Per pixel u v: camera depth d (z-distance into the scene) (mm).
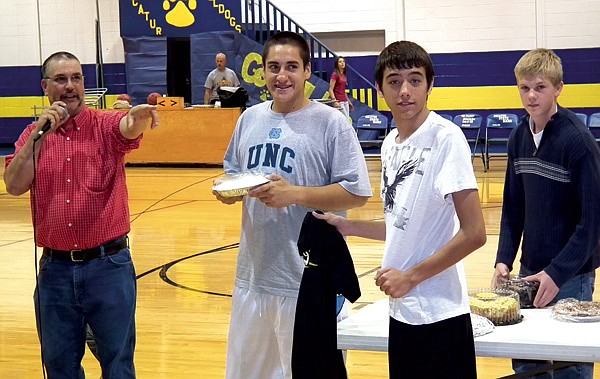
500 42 14352
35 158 2990
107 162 3031
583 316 2516
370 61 15094
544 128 2768
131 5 14836
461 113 14625
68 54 3049
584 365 2635
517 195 2957
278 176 2715
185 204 9531
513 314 2520
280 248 2904
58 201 2973
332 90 13008
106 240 3018
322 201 2775
